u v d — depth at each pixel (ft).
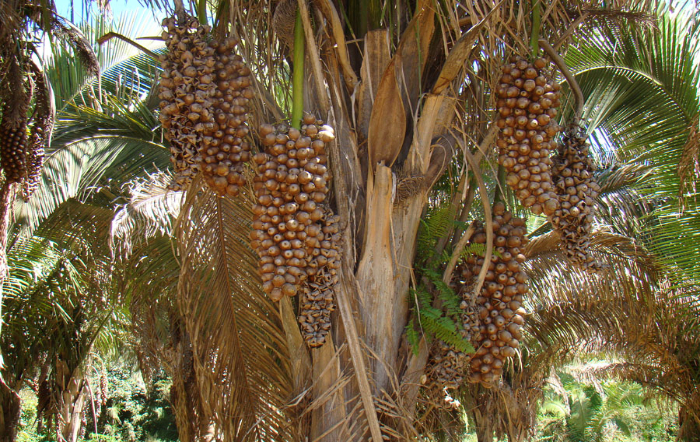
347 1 11.17
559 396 68.44
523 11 10.43
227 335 10.20
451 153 10.52
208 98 7.61
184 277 10.07
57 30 14.44
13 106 13.05
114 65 24.85
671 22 17.57
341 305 9.03
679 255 17.88
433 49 10.94
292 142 7.80
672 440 65.87
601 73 19.07
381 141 9.69
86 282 24.09
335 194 9.44
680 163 14.15
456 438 14.24
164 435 79.25
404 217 9.91
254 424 10.06
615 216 21.70
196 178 9.43
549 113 8.52
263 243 7.63
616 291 18.56
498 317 9.47
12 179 14.01
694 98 17.57
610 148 21.98
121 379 81.46
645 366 28.73
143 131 21.11
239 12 9.70
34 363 26.35
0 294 15.19
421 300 9.88
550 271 18.35
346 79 10.27
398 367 9.68
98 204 20.24
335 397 9.15
